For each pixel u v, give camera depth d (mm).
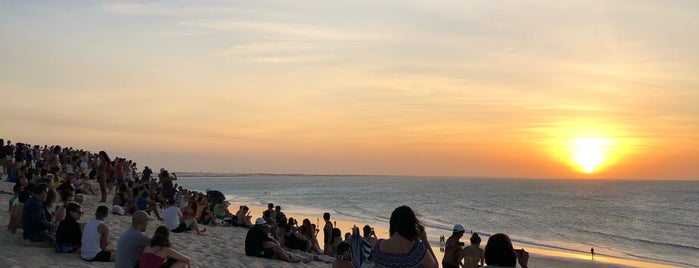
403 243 4668
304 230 19016
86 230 11117
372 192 175875
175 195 27719
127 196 21234
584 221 75125
